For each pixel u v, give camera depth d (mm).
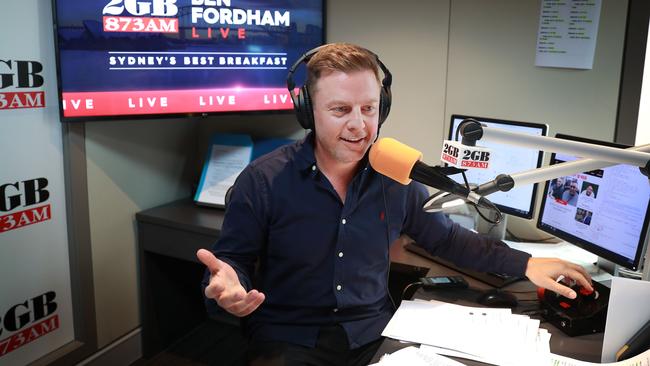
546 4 2023
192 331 2795
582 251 1853
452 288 1546
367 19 2391
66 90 2037
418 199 1564
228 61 2320
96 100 2102
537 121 2135
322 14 2449
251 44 2348
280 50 2404
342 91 1238
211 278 1168
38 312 2125
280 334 1437
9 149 1930
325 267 1437
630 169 1479
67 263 2217
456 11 2203
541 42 2061
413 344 1232
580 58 2000
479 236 1555
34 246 2074
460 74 2246
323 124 1286
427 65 2305
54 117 2072
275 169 1446
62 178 2143
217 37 2283
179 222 2297
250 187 1445
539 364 1138
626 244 1465
